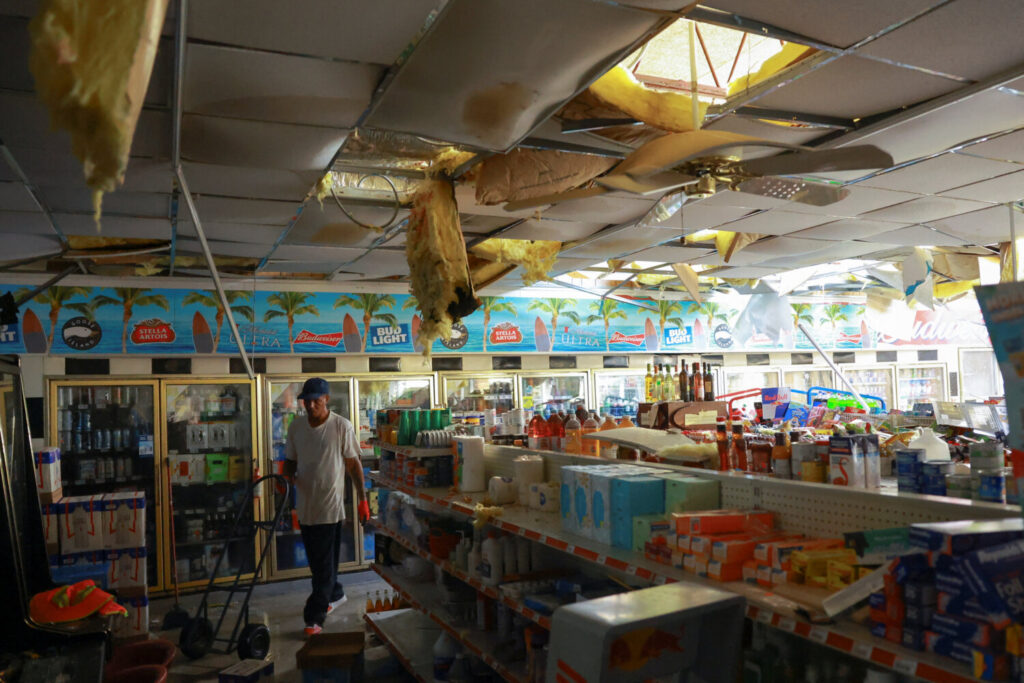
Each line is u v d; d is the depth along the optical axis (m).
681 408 4.46
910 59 3.01
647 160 2.72
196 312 7.46
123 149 1.55
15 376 4.41
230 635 6.04
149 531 7.28
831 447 2.77
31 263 6.30
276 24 2.52
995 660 1.67
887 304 10.66
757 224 5.77
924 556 1.90
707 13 2.59
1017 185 4.79
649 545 2.94
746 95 3.39
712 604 1.86
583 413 4.71
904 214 5.51
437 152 3.98
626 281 8.84
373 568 6.30
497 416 7.56
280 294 7.78
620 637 1.75
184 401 7.61
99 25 1.50
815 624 2.09
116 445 7.25
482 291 8.59
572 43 2.73
